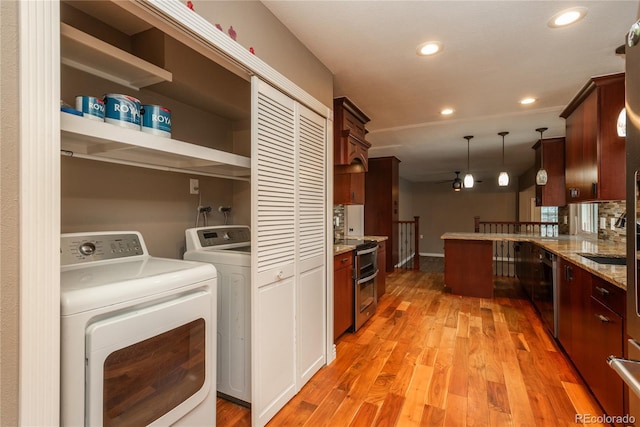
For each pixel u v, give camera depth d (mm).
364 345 2846
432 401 1985
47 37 843
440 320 3502
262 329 1746
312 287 2252
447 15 1893
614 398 1654
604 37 2133
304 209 2139
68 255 1384
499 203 9172
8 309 793
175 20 1206
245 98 2326
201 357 1439
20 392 812
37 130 828
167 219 2076
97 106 1209
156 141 1359
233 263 1875
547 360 2533
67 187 1550
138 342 1146
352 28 2025
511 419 1811
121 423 1097
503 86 2938
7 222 786
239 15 1613
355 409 1910
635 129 1052
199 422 1436
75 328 966
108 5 1556
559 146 4566
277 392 1874
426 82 2846
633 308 1103
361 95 3133
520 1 1769
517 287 5020
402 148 5559
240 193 2574
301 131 2090
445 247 4645
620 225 3010
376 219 6508
